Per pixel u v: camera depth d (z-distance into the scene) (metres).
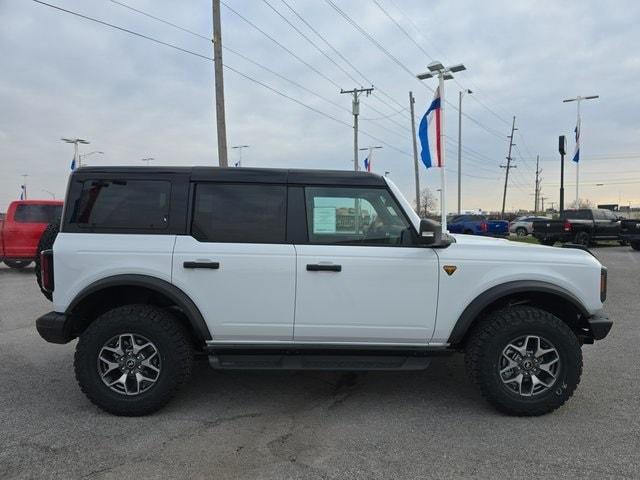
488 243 4.45
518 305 4.32
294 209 4.19
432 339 4.18
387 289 4.11
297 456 3.45
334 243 4.17
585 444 3.61
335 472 3.23
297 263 4.09
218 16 16.52
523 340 4.10
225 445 3.61
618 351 5.95
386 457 3.43
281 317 4.11
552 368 4.10
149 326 4.04
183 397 4.54
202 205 4.19
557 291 4.11
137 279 4.05
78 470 3.25
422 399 4.50
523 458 3.40
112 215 4.18
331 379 5.04
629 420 4.03
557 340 4.05
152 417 4.09
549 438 3.71
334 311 4.11
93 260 4.07
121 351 4.10
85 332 4.07
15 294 9.98
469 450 3.52
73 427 3.89
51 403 4.37
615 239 23.27
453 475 3.19
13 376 5.06
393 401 4.45
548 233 22.56
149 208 4.19
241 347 4.14
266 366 4.19
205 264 4.05
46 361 5.55
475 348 4.11
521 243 4.62
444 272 4.13
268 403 4.41
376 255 4.11
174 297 4.04
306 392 4.68
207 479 3.15
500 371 4.08
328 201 4.21
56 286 4.10
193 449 3.54
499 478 3.15
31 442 3.63
